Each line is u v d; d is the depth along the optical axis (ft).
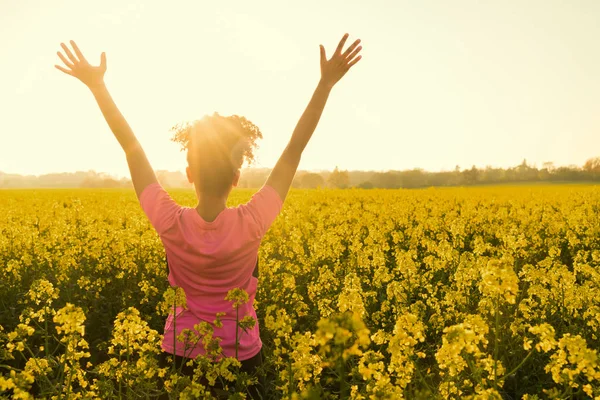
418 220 55.31
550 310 19.15
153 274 26.84
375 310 20.79
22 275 27.40
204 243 9.39
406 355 9.64
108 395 11.09
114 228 42.65
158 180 10.39
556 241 37.73
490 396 8.69
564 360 9.19
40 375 11.60
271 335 18.56
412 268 22.16
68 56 10.00
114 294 25.12
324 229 47.34
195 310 9.73
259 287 22.86
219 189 9.71
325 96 10.21
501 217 59.00
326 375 14.89
